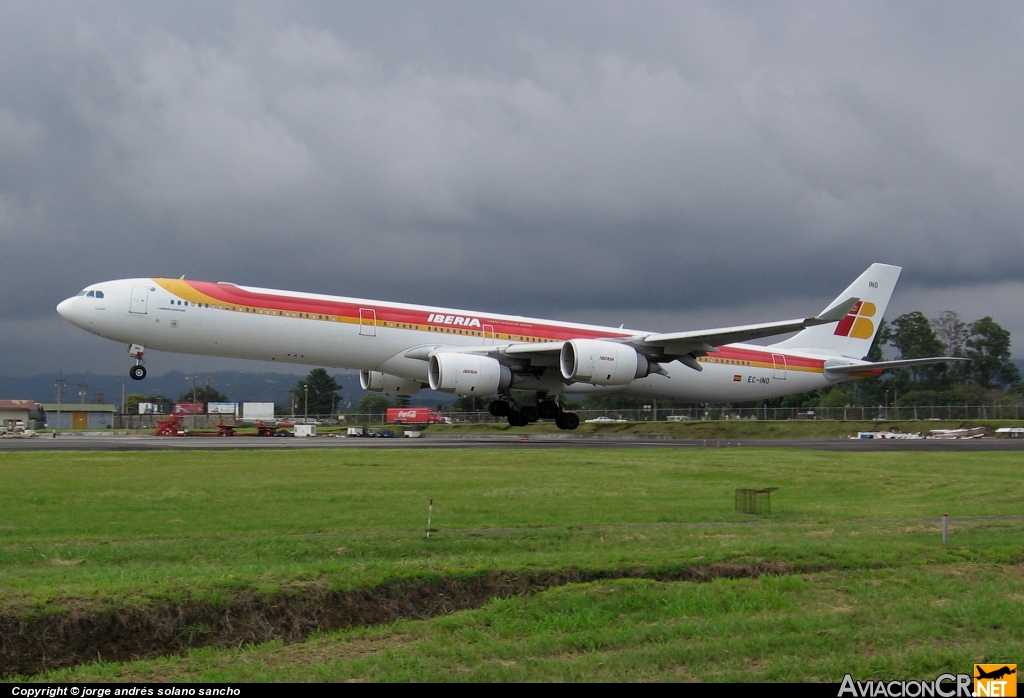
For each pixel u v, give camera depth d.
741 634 11.18
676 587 13.12
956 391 108.69
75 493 21.23
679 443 45.31
